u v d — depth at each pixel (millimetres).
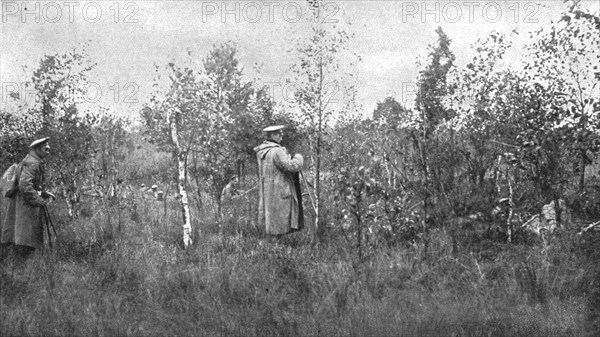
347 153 10719
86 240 8859
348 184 7824
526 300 6266
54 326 5391
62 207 11711
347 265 7172
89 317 5645
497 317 5738
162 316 5805
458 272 7160
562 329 5609
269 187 9250
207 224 10172
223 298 6289
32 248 8281
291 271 7051
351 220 8539
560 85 9109
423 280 6992
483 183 8352
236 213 10633
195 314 5898
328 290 6414
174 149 9125
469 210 8023
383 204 8789
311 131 10484
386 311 5836
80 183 11984
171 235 9469
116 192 11859
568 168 8766
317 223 9531
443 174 8180
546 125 8570
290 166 9070
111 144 12492
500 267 7305
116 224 10000
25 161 8195
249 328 5559
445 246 7852
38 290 6387
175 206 12359
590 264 7027
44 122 11641
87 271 7203
